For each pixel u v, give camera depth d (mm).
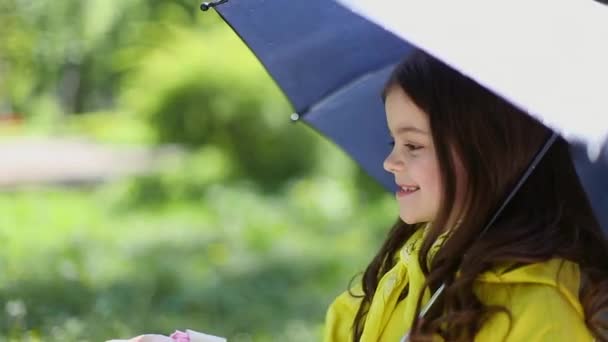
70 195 17359
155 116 20125
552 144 2578
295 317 9164
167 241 13047
